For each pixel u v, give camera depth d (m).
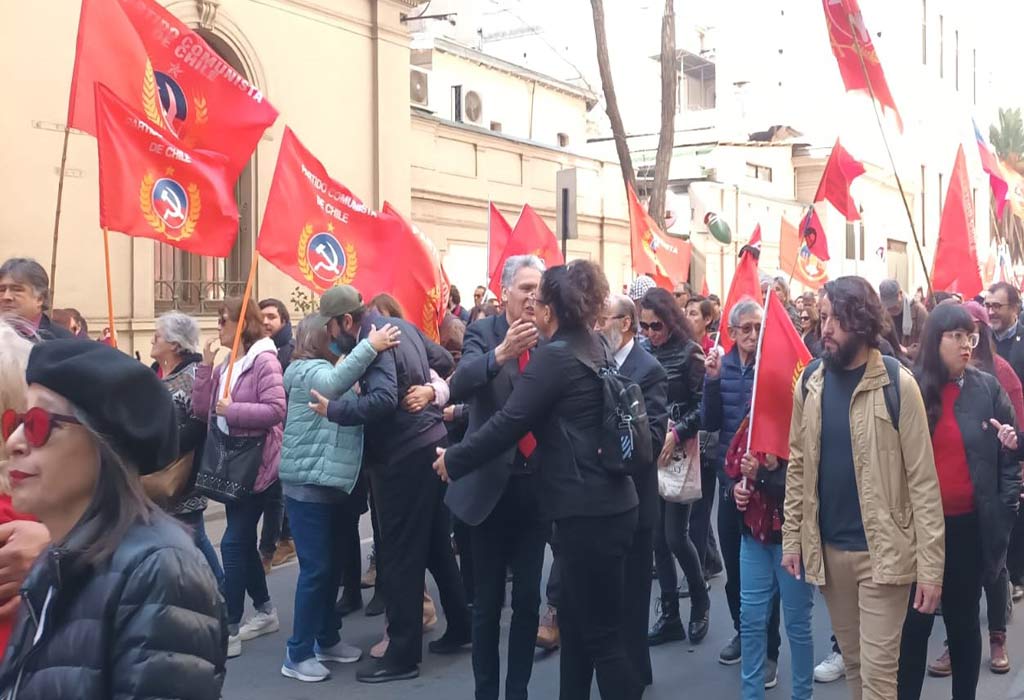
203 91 5.77
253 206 14.18
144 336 12.66
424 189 17.38
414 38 23.64
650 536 4.99
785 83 38.28
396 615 5.49
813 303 7.49
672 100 19.88
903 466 3.87
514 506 4.71
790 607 4.63
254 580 6.21
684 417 5.95
